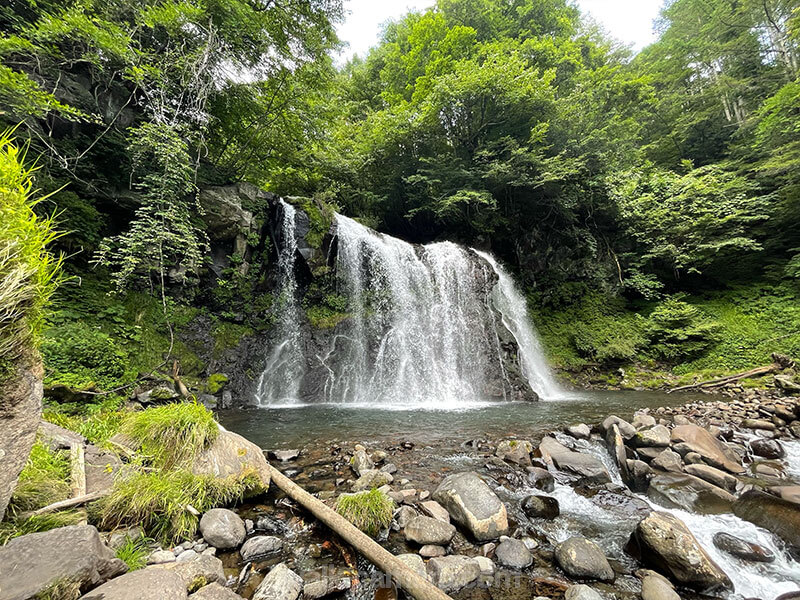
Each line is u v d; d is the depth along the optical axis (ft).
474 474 12.60
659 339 51.03
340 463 16.02
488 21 71.67
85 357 20.56
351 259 41.27
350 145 61.16
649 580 8.61
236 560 9.06
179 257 30.42
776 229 55.16
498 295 51.55
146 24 27.48
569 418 26.32
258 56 37.40
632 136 62.03
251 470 12.37
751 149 63.21
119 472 10.57
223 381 29.89
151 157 28.07
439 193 59.26
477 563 9.12
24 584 4.94
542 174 51.70
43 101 20.29
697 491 14.01
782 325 46.85
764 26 74.54
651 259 58.39
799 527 10.98
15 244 6.03
